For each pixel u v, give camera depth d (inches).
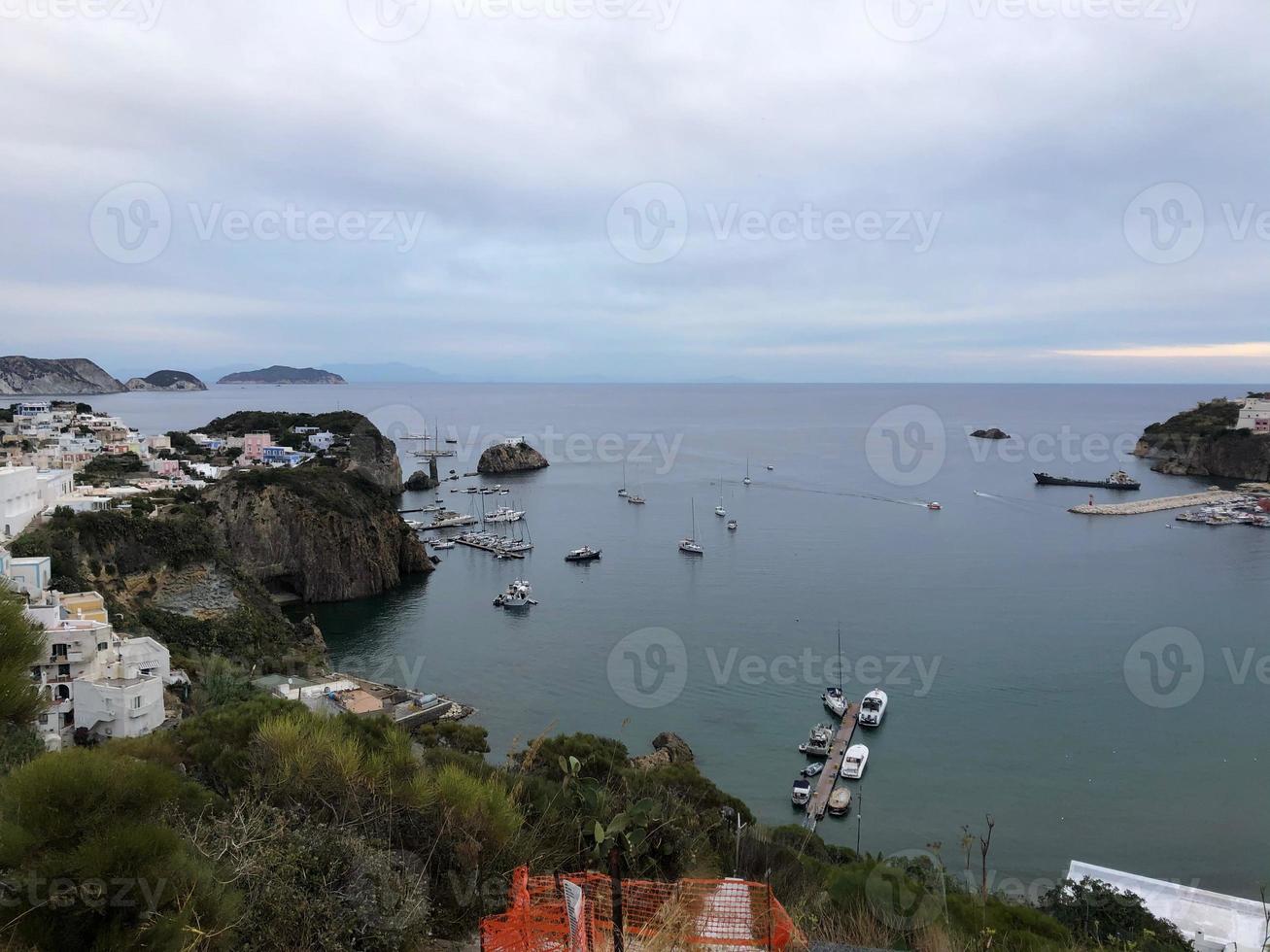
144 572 2162.9
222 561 2368.4
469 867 302.8
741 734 1631.4
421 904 259.4
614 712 1755.7
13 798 183.8
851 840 1232.2
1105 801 1352.1
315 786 318.0
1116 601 2511.1
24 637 216.4
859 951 304.2
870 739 1594.5
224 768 361.7
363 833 294.5
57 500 2310.5
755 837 485.1
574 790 387.5
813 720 1697.8
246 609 2241.6
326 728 353.7
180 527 2322.8
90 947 174.7
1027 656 2043.6
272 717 382.0
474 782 331.6
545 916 260.5
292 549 2817.4
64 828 181.5
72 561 1931.6
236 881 221.6
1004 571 2930.6
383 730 433.4
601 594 2787.9
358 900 243.0
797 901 361.7
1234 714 1684.3
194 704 1323.8
